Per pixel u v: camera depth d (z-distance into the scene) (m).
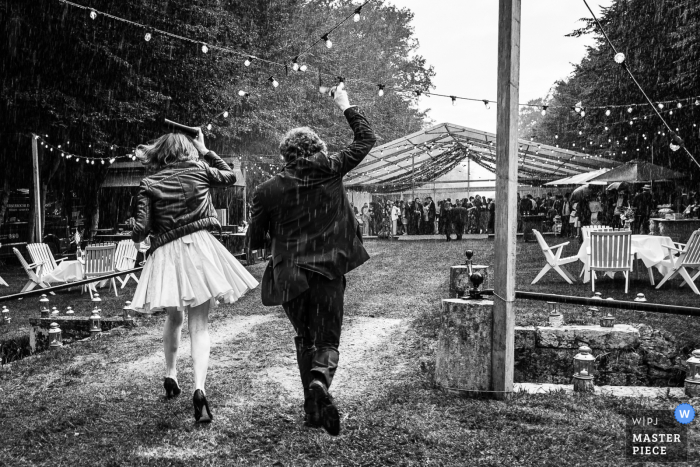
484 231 34.84
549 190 41.97
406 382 5.30
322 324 3.85
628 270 11.36
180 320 4.91
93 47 19.28
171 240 4.56
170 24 22.45
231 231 19.30
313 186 3.84
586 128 37.66
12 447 3.95
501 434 3.96
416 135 27.23
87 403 4.89
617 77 31.44
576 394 4.83
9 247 23.70
